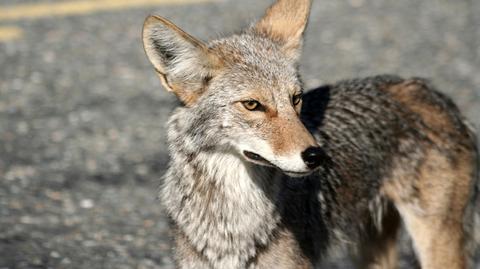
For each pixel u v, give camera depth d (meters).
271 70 9.79
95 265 12.88
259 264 10.16
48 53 28.56
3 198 15.84
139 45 29.78
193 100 9.98
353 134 11.40
